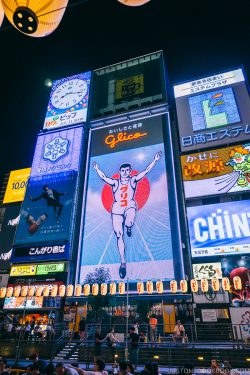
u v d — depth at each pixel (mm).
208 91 40188
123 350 20000
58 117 45719
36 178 40438
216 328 25641
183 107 39969
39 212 37469
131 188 36188
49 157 41688
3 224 43406
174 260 30625
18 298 32688
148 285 28781
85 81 48406
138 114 42062
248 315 23406
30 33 6160
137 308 29938
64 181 38688
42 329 28594
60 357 21688
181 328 22562
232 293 27094
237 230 29656
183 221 33344
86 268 32938
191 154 35625
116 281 31156
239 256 29094
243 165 32906
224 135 35781
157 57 48406
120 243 33250
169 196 34188
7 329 26109
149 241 32375
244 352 18125
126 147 39531
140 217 34000
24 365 18562
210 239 30031
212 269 28875
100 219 35500
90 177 38844
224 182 32594
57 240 34750
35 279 33562
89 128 43750
